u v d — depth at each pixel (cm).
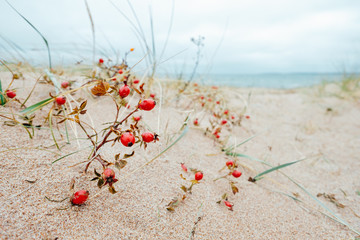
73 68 64
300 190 40
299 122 85
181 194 30
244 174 41
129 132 24
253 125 74
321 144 65
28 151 28
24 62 55
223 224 28
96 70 51
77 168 27
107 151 32
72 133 34
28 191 23
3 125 31
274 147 59
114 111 46
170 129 46
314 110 104
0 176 24
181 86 77
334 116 96
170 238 24
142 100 24
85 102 25
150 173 31
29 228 20
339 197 40
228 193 33
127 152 33
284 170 47
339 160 55
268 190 38
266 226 29
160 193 29
